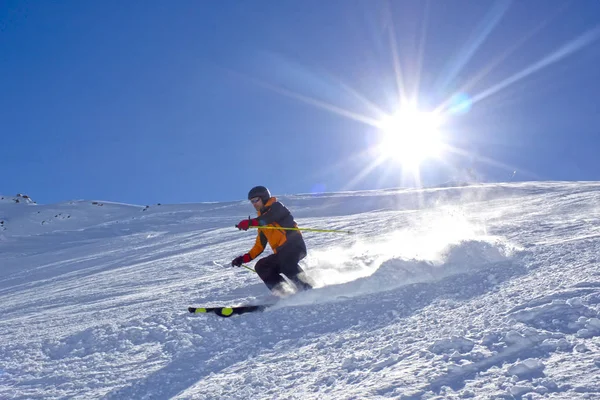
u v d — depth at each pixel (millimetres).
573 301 2652
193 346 3711
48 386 3291
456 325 2834
